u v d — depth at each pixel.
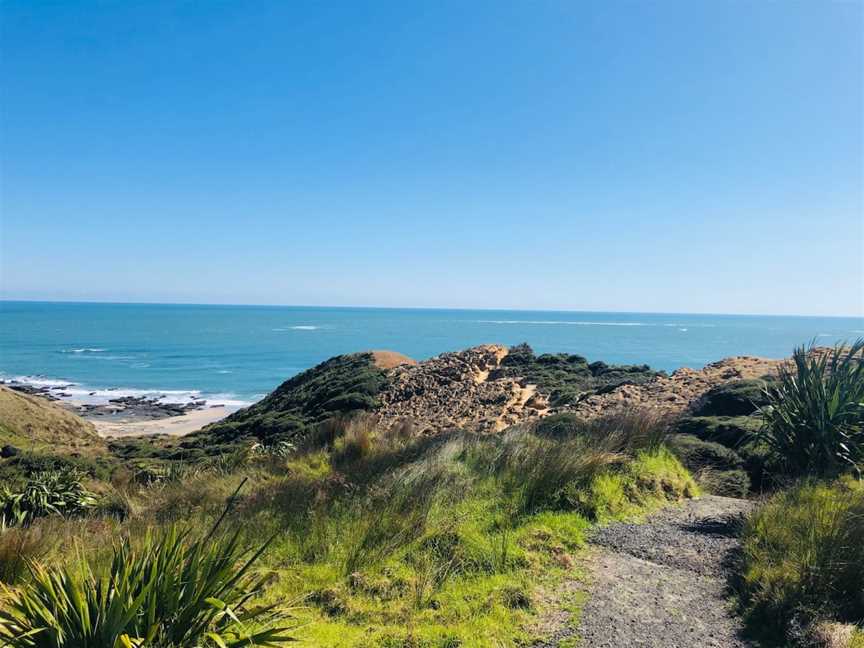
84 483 13.62
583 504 6.69
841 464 7.55
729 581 4.90
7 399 29.12
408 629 4.20
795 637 3.89
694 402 11.95
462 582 4.99
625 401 14.41
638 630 4.12
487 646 3.90
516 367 23.66
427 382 22.67
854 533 4.77
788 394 8.59
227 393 57.41
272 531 6.54
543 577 5.03
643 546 5.76
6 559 5.08
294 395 27.77
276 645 3.43
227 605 3.38
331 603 4.71
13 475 15.30
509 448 8.48
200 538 3.85
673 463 8.51
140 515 8.80
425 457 8.92
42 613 3.11
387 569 5.32
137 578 3.29
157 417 44.28
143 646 3.00
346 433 13.13
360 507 6.88
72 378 67.81
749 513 6.21
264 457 13.95
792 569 4.55
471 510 6.54
